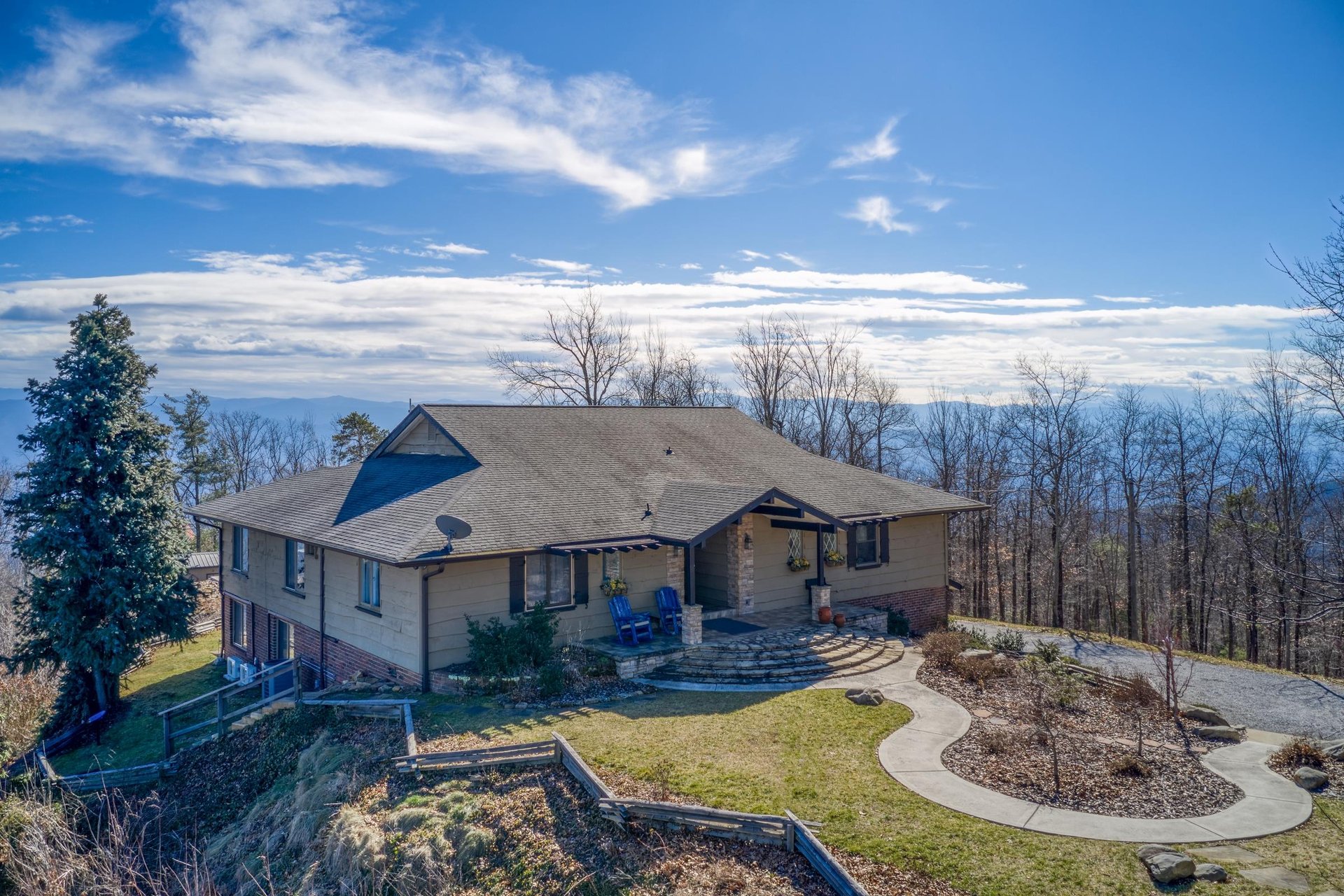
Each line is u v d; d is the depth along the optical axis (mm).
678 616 21234
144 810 17297
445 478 22391
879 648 21109
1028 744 14414
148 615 24328
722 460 27734
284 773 16375
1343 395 16578
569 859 11156
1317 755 13492
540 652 18188
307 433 97875
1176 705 16016
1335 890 9586
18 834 15500
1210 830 11195
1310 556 31203
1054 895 9648
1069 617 42844
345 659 21422
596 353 51906
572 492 22250
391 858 11961
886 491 27578
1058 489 39031
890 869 10258
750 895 9867
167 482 25750
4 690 26500
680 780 12930
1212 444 37281
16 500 23734
